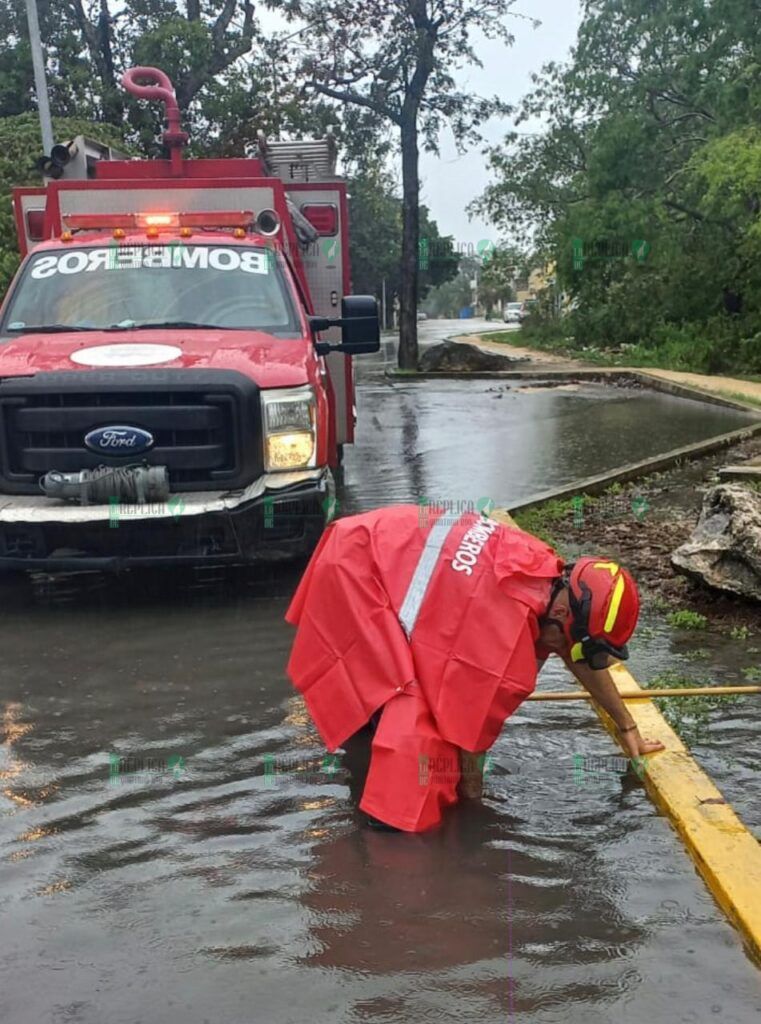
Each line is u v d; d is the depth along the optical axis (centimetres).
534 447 1194
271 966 284
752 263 2391
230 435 592
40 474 589
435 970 281
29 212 883
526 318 3825
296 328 698
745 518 585
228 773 404
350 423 981
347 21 2292
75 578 689
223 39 2691
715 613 582
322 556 387
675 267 2575
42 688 498
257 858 339
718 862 321
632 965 282
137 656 540
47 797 387
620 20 2609
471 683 354
